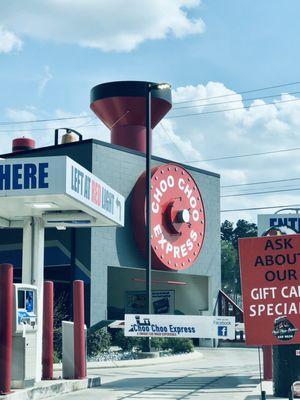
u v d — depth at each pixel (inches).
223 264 4276.6
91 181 664.4
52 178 588.1
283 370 572.7
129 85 1593.3
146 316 640.4
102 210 704.4
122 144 1616.6
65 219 705.0
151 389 669.3
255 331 557.6
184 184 1519.4
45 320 681.0
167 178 1470.2
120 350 1157.7
